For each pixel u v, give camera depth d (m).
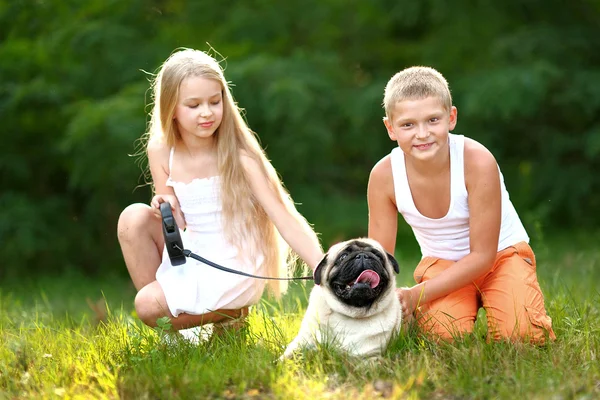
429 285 6.68
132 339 6.81
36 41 17.52
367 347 6.19
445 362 6.14
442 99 6.48
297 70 17.61
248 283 6.91
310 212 18.44
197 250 6.96
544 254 12.80
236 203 6.90
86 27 17.02
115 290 15.65
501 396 5.44
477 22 19.34
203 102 6.68
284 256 7.29
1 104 17.38
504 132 19.53
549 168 19.17
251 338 6.83
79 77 17.53
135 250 7.13
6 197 17.58
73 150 16.88
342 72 19.03
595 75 18.06
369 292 5.87
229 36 19.06
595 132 18.06
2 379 6.31
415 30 21.12
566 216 19.44
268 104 16.45
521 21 19.78
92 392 5.84
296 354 6.18
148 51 17.53
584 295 8.60
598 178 19.11
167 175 7.10
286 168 17.39
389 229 7.15
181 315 6.87
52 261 18.12
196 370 5.95
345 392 5.55
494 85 16.95
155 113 7.18
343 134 18.81
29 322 8.90
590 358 6.17
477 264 6.71
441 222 6.95
